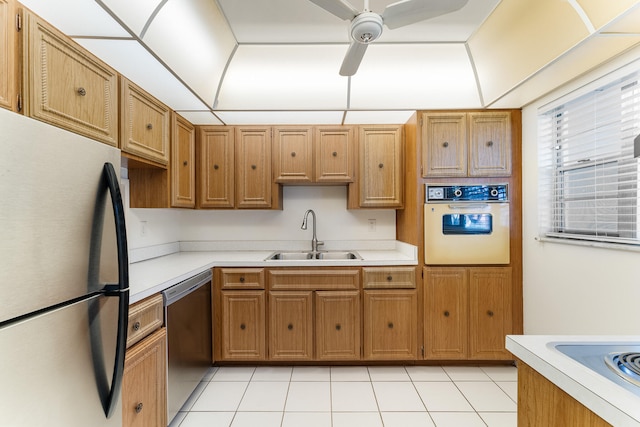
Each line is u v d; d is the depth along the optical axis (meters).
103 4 1.10
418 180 2.31
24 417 0.69
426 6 1.15
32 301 0.70
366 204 2.57
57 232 0.77
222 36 1.85
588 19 1.33
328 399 1.92
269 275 2.30
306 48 2.04
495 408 1.82
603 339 0.86
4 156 0.64
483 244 2.28
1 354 0.64
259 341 2.29
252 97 2.23
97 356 0.89
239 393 1.99
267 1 1.63
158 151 1.96
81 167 0.84
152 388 1.45
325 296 2.28
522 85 1.86
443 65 2.13
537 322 2.09
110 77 1.47
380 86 2.22
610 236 1.56
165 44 1.47
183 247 2.92
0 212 0.63
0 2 0.93
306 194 2.96
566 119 1.86
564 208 1.90
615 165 1.54
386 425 1.68
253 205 2.60
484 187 2.29
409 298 2.29
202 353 2.08
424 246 2.30
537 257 2.10
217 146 2.60
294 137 2.59
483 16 1.73
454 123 2.29
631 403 0.55
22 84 1.00
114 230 0.95
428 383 2.10
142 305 1.41
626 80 1.48
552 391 0.72
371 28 1.19
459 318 2.28
